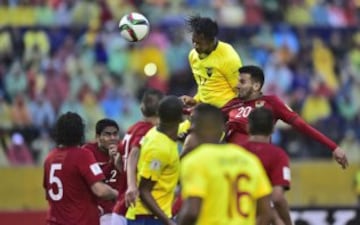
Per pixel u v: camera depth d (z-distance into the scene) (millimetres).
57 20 64938
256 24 66688
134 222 31031
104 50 61250
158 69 61281
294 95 62688
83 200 30594
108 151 34625
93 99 59188
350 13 69875
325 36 64625
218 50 32969
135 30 33719
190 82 61344
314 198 57438
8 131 56656
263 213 23844
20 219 46594
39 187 54531
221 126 24188
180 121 30125
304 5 69062
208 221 22891
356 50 64688
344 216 45000
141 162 30078
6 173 54438
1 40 60281
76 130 30594
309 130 31703
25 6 65250
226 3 67688
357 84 63625
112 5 65250
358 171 58125
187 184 22781
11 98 58344
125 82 60469
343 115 62500
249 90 31734
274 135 58562
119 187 34125
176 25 63500
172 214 31547
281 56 63500
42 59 60156
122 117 59156
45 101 58438
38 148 56469
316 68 63781
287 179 28000
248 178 23219
